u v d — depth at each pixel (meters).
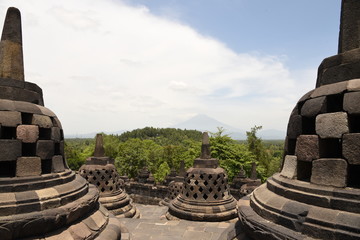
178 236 9.19
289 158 5.56
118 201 12.57
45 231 5.01
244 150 30.72
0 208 4.72
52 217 4.99
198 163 11.52
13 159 5.44
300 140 5.27
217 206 10.86
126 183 23.84
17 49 6.38
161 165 42.53
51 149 6.14
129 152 43.38
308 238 4.18
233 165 28.34
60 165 6.42
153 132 95.44
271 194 5.43
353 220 3.96
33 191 5.30
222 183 11.32
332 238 3.99
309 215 4.37
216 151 28.73
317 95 5.18
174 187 17.92
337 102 5.14
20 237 4.75
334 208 4.29
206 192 11.03
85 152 49.59
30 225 4.74
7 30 6.31
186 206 11.05
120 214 12.33
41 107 6.38
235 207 11.09
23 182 5.35
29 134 5.71
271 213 4.90
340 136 4.61
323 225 4.16
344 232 3.91
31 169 5.64
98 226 5.98
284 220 4.64
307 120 5.53
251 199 5.98
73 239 5.21
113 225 6.54
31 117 5.93
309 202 4.60
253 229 4.91
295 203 4.74
